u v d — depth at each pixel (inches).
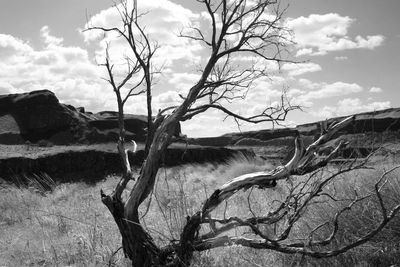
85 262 232.5
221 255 212.4
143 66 211.2
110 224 311.0
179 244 191.9
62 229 319.6
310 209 236.8
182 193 258.7
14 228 352.5
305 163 200.1
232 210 317.7
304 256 195.9
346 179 250.4
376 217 209.0
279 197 311.9
